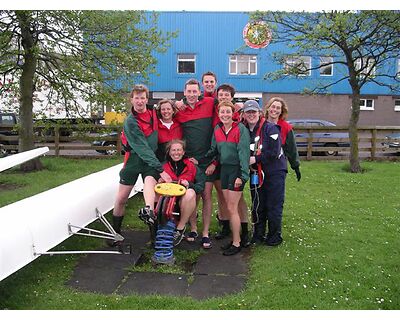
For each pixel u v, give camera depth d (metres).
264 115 4.92
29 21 9.19
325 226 5.51
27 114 10.43
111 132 12.59
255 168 4.75
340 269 4.12
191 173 4.60
